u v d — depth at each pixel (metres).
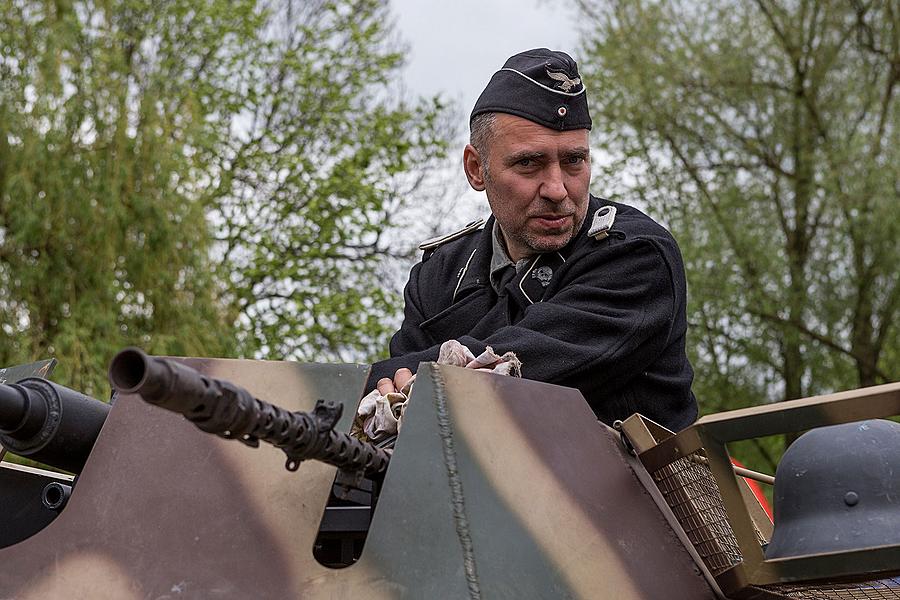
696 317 14.18
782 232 14.76
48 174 11.62
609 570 2.31
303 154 16.11
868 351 14.61
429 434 2.24
